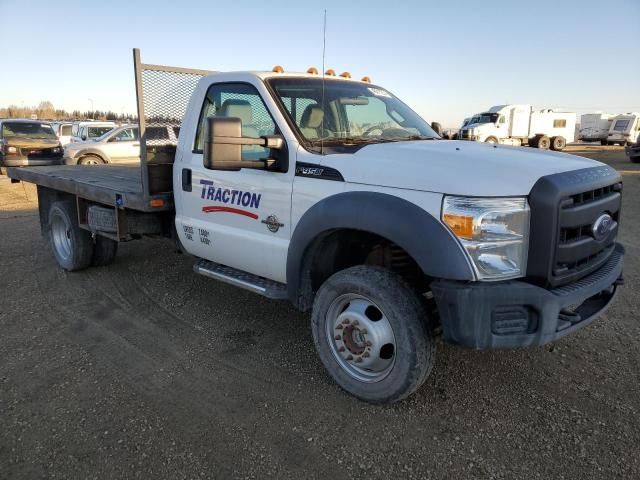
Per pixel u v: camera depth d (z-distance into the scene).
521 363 3.81
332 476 2.66
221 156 3.31
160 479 2.64
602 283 3.11
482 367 3.75
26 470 2.70
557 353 3.97
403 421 3.11
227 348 4.12
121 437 2.97
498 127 35.56
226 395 3.42
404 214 2.90
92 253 6.07
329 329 3.45
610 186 3.29
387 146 3.42
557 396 3.37
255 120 3.89
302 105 3.88
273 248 3.75
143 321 4.68
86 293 5.46
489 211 2.75
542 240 2.79
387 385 3.14
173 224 5.02
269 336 4.34
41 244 7.77
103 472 2.69
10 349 4.12
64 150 16.88
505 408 3.24
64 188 5.84
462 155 3.14
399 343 3.04
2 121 16.44
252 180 3.85
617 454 2.79
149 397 3.40
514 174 2.86
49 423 3.11
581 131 44.38
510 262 2.82
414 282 3.44
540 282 2.83
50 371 3.75
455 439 2.94
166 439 2.95
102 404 3.31
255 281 4.05
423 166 3.01
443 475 2.66
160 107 4.59
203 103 4.32
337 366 3.42
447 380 3.57
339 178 3.29
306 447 2.88
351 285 3.22
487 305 2.76
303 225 3.43
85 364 3.86
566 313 2.98
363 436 2.97
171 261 6.60
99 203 5.63
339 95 4.16
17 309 5.02
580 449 2.84
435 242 2.80
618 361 3.84
